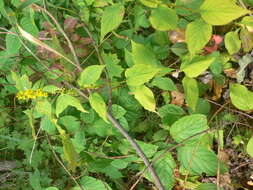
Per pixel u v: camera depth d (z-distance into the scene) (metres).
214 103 0.70
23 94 0.63
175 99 0.74
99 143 0.78
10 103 1.05
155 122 0.83
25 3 0.59
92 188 0.72
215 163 0.62
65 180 0.94
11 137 1.06
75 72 0.64
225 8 0.43
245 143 0.75
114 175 0.77
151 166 0.62
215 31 0.66
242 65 0.67
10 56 0.71
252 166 0.79
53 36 0.59
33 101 0.74
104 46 0.74
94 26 0.74
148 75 0.50
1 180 1.04
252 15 0.59
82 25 0.69
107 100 0.69
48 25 0.65
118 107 0.68
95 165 0.73
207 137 0.63
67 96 0.58
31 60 0.70
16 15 0.65
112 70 0.69
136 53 0.57
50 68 0.63
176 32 0.62
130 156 0.72
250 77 0.72
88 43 0.66
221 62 0.66
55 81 0.63
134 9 0.68
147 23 0.68
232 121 0.71
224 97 0.74
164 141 0.73
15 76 0.66
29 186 1.03
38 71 0.72
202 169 0.62
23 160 1.09
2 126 1.03
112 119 0.62
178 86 0.74
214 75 0.71
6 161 1.07
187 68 0.49
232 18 0.43
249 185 0.79
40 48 0.63
